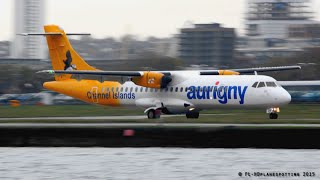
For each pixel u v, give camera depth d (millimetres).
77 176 106312
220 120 169625
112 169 110875
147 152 124625
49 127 130250
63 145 130000
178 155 121125
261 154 120812
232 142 125125
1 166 114625
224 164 113000
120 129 128625
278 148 123812
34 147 130500
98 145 129125
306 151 122938
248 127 125375
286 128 123688
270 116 183750
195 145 126312
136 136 128000
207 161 115625
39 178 105125
